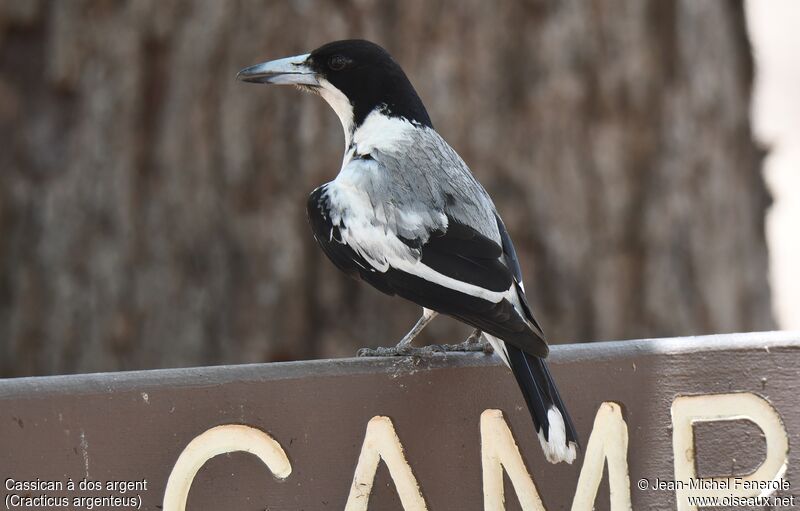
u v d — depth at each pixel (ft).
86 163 38.91
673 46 41.60
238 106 38.14
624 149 40.60
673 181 41.19
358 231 25.89
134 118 38.78
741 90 44.80
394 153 27.20
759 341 21.54
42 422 18.99
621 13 40.63
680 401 21.29
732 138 43.68
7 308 39.17
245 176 38.04
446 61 38.78
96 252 38.70
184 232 38.29
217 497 19.61
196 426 19.63
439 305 24.36
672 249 41.14
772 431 21.31
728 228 42.86
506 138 39.27
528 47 39.55
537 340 20.68
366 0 38.29
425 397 20.59
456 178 26.48
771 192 46.16
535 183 39.37
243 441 19.79
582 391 21.15
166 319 38.22
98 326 38.55
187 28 38.45
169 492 19.40
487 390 20.83
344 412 20.22
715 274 41.98
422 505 20.31
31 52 39.55
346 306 37.88
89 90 38.99
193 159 38.32
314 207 26.78
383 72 28.37
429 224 25.22
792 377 21.45
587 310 39.81
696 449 21.17
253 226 37.93
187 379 19.69
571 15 39.91
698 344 21.44
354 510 20.06
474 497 20.54
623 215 40.50
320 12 38.04
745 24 44.70
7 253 39.22
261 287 37.86
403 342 25.25
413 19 38.60
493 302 23.04
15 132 39.34
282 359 37.83
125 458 19.27
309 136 37.86
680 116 41.50
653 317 40.63
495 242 24.70
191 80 38.37
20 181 39.22
